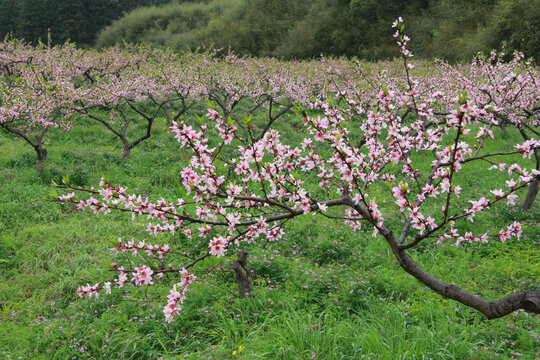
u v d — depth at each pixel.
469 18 37.97
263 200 4.03
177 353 4.89
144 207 3.99
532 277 6.45
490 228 8.60
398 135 4.66
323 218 9.38
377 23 44.50
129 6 83.62
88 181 11.51
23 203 9.59
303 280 6.36
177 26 68.25
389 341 4.57
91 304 5.96
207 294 5.98
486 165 14.02
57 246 7.86
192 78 20.50
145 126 17.83
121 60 26.73
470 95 12.00
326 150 14.77
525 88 11.27
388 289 6.06
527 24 29.88
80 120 17.77
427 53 39.78
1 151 13.72
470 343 4.59
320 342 4.67
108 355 4.89
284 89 24.56
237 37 56.41
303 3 55.94
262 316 5.33
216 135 16.39
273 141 3.95
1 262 7.40
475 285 6.32
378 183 11.95
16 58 22.14
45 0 66.75
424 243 8.06
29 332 5.33
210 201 4.36
